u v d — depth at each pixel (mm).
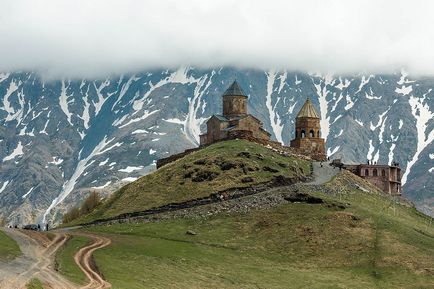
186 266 137375
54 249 138000
